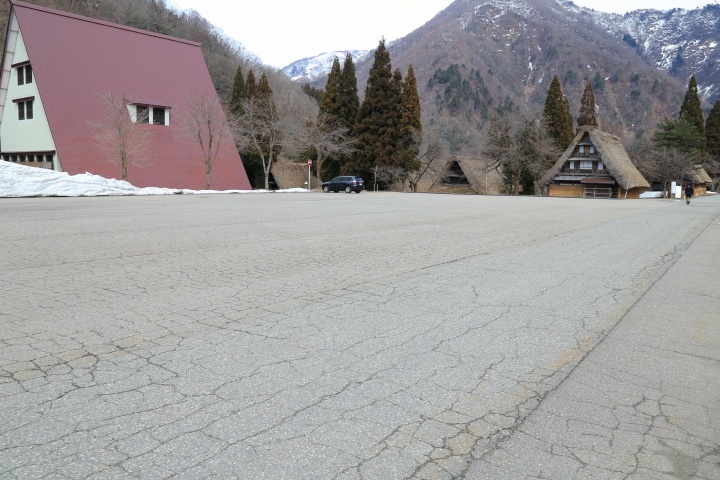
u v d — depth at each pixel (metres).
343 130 50.88
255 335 4.29
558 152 57.31
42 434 2.66
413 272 7.17
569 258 8.93
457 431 2.86
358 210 18.20
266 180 44.69
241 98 50.72
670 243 11.82
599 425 2.99
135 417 2.86
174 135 38.56
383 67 51.16
